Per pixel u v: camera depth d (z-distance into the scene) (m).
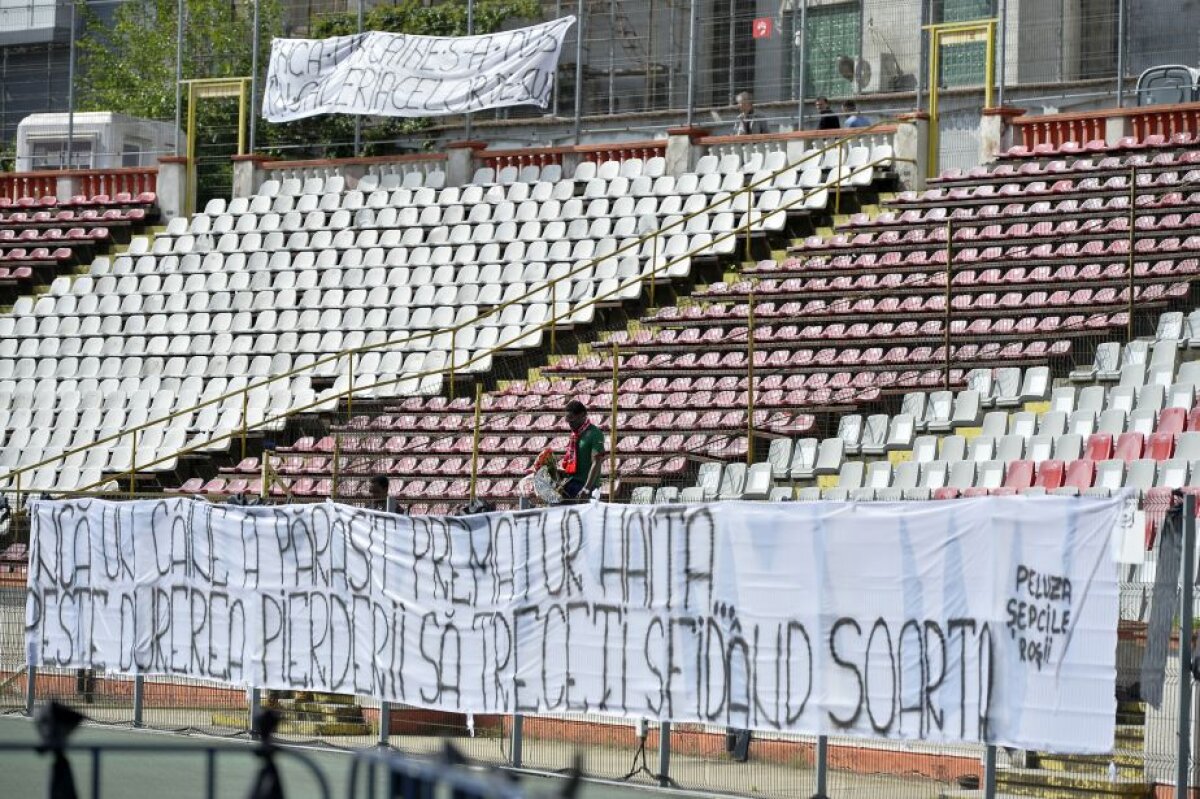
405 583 47.22
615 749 48.91
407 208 108.69
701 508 41.59
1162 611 37.34
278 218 112.88
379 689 47.72
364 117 134.62
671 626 41.97
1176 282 76.25
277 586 50.06
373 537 47.94
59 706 27.02
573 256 98.88
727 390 78.75
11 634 58.09
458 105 113.75
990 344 76.50
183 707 55.62
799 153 101.44
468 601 45.91
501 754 47.47
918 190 95.81
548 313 93.75
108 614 54.09
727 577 41.06
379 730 49.56
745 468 69.88
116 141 140.50
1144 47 112.00
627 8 130.75
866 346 79.12
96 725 53.62
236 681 50.81
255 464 86.50
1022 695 36.50
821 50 124.88
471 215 106.31
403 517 47.28
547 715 49.84
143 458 93.44
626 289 92.12
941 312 79.38
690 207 99.75
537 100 112.44
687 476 72.69
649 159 106.81
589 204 102.94
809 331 81.50
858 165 97.75
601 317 92.19
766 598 40.41
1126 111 93.31
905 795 41.62
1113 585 35.16
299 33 151.62
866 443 72.12
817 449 71.88
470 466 79.12
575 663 43.72
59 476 94.69
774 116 112.44
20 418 101.75
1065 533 36.06
